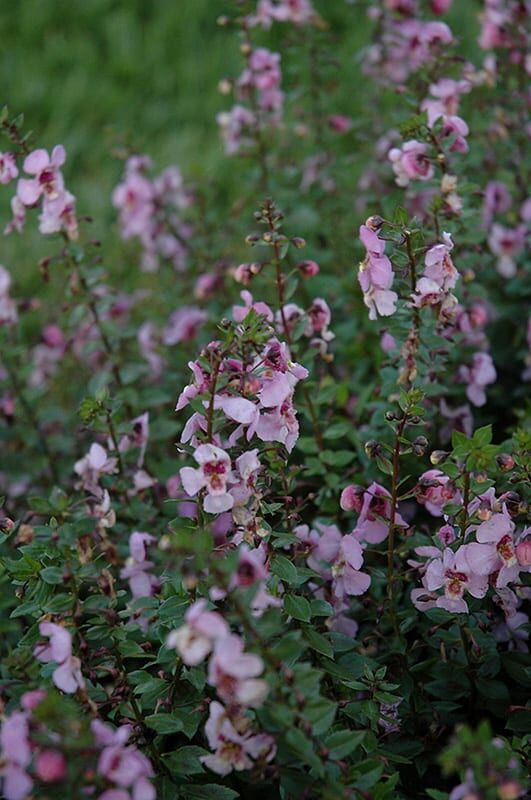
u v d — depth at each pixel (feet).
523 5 2.84
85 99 4.46
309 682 1.81
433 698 2.18
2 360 2.78
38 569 2.04
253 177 3.04
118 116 4.38
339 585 2.14
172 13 4.80
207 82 4.47
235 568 1.77
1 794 1.80
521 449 2.07
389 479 2.40
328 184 3.09
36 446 2.81
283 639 1.80
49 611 1.97
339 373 2.77
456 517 2.04
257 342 1.96
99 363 2.97
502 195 2.87
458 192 2.38
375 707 2.01
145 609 2.18
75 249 2.55
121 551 2.37
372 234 2.14
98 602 1.99
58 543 1.94
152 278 3.48
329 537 2.14
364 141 3.10
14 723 1.77
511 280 2.86
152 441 2.68
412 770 2.12
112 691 2.01
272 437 2.02
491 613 2.13
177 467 2.62
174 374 2.84
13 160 2.45
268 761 1.86
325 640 2.03
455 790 1.79
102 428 2.34
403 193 2.70
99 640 2.12
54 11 4.98
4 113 2.44
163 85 4.49
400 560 2.25
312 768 1.86
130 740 1.98
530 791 1.91
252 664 1.73
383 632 2.17
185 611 1.99
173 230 3.07
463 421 2.50
